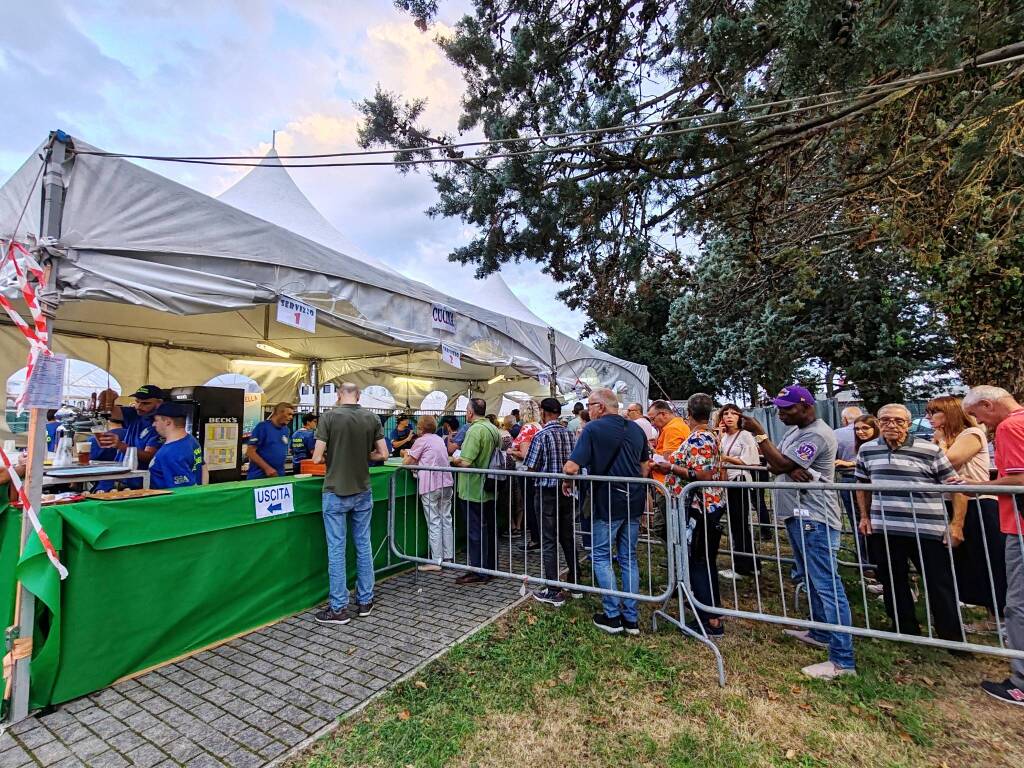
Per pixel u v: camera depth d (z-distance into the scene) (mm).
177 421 4047
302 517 4414
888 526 3723
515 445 7051
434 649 3582
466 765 2414
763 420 14797
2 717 2672
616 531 3979
